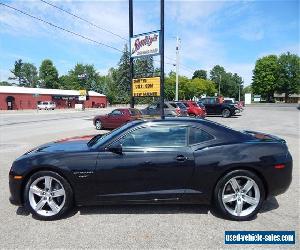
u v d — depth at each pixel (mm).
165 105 21750
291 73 109062
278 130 16891
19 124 23328
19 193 4652
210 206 5090
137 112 18000
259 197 4543
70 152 4688
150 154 4594
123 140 4707
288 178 4637
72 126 21469
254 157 4516
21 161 4695
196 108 25359
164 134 4742
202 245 3814
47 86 130500
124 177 4570
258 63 110562
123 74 72750
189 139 4703
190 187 4594
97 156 4605
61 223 4469
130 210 4918
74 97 83812
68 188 4598
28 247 3779
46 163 4562
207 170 4535
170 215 4723
